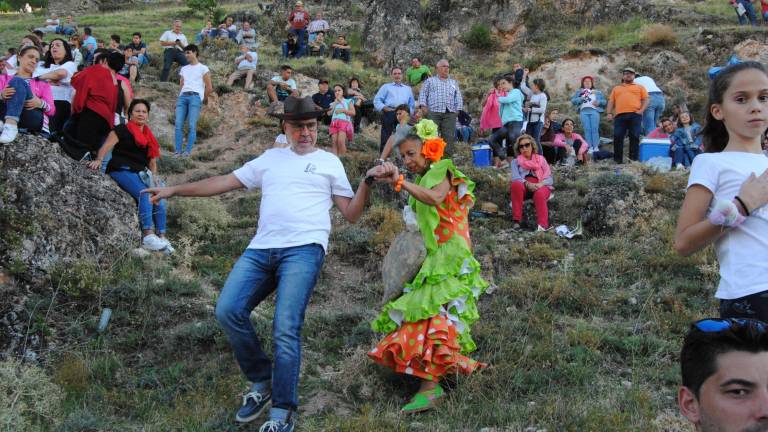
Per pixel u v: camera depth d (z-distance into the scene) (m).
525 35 24.41
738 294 3.42
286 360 4.80
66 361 5.82
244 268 5.02
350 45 25.05
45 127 8.39
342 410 5.40
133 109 8.41
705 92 19.19
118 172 8.28
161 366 5.97
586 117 14.60
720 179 3.57
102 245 7.50
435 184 5.31
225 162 13.42
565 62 21.30
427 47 24.20
